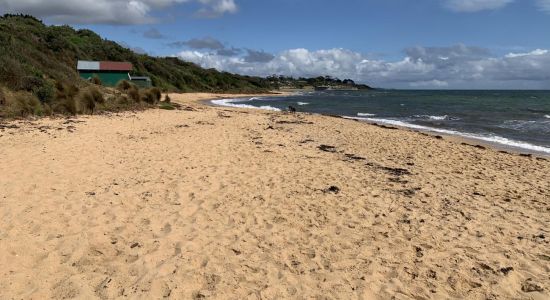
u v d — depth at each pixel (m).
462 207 7.33
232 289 4.43
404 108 40.25
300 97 72.56
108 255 5.03
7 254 4.84
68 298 4.12
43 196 6.78
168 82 65.00
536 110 36.31
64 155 9.63
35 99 15.75
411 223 6.45
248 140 13.45
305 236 5.86
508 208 7.37
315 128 18.20
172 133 14.01
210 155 10.66
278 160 10.47
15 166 8.38
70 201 6.65
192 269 4.80
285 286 4.54
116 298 4.18
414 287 4.60
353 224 6.34
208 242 5.52
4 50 22.02
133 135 13.05
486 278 4.82
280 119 21.91
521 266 5.12
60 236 5.40
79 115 16.73
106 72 47.09
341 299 4.33
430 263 5.14
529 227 6.44
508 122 25.47
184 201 7.02
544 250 5.59
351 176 9.19
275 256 5.23
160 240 5.50
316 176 9.04
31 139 11.08
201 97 55.31
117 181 7.88
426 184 8.85
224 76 87.31
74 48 50.00
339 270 4.93
